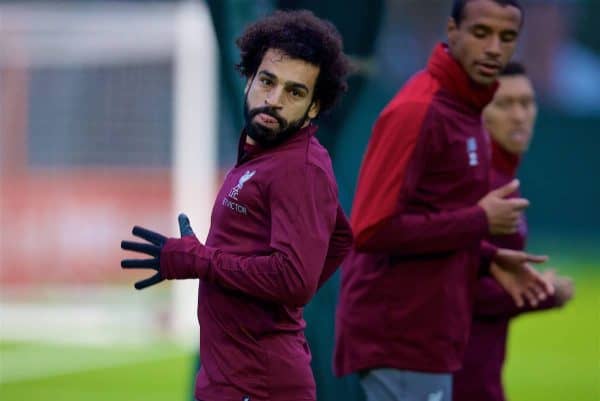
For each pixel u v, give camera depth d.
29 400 34.22
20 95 54.62
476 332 19.86
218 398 13.93
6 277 53.06
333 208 13.84
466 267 17.67
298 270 13.37
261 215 13.79
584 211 77.12
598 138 76.75
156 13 53.06
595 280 70.50
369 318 17.52
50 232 53.28
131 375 38.78
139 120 54.91
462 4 17.44
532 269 18.75
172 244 13.84
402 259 17.36
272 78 13.62
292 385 13.97
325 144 22.23
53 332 49.28
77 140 54.75
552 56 87.38
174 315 50.50
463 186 17.47
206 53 51.94
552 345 48.16
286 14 13.97
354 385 20.80
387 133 17.03
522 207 17.38
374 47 22.28
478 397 19.92
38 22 54.84
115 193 53.62
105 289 52.75
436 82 17.45
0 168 53.69
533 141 77.31
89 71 55.25
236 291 13.82
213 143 52.31
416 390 17.41
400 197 16.84
